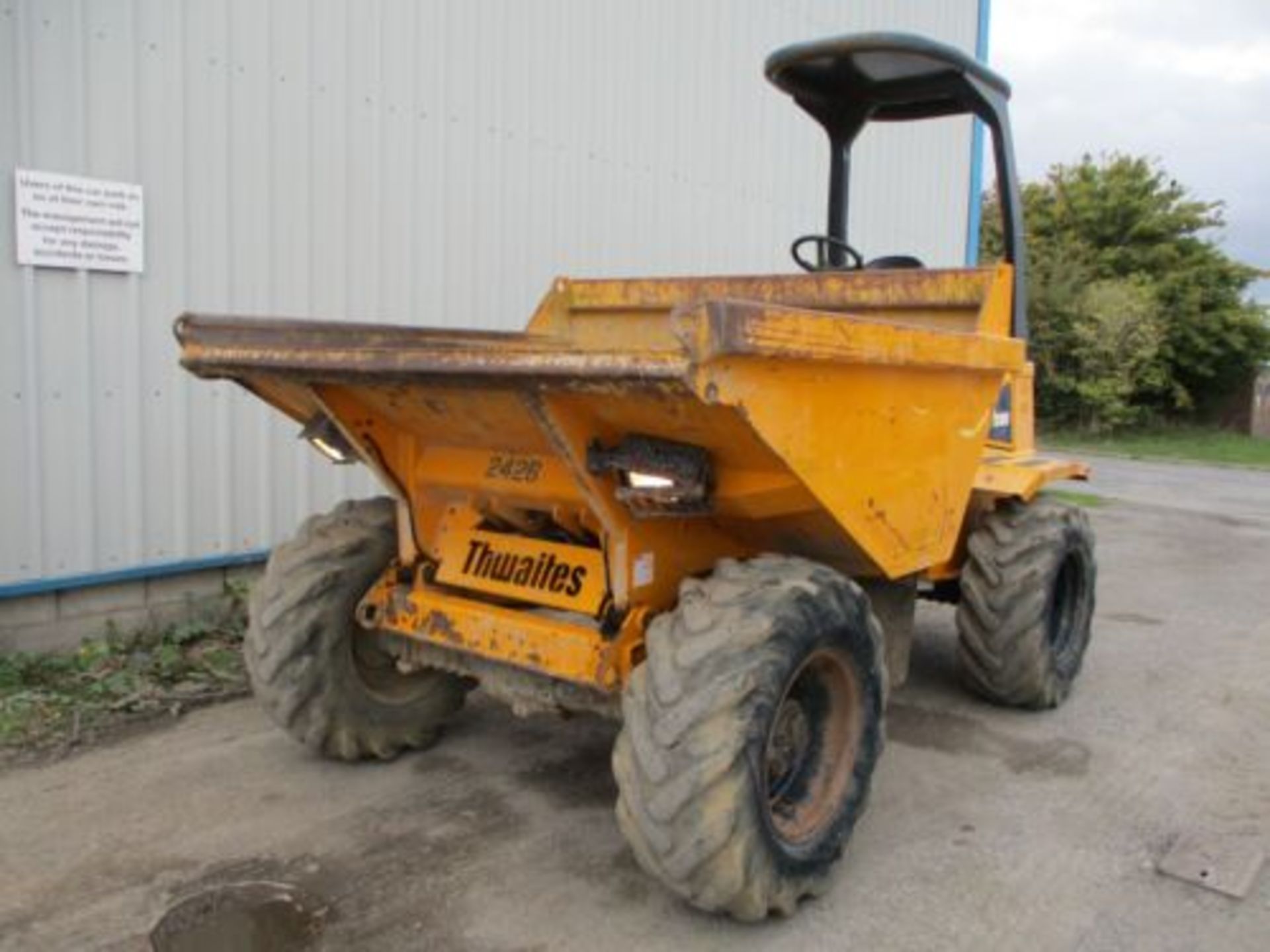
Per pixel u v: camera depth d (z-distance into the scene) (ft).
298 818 11.85
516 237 21.80
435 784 12.80
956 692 16.81
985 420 12.91
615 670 10.41
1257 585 26.11
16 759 13.19
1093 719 15.79
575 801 12.44
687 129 25.22
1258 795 13.21
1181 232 93.61
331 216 18.85
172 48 16.65
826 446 9.73
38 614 16.28
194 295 17.29
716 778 8.85
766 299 14.98
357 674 12.90
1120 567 27.96
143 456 17.02
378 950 9.44
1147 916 10.33
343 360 9.91
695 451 9.50
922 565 11.97
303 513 19.17
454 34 20.27
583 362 8.39
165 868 10.73
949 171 35.47
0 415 15.52
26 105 15.29
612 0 23.11
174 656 16.48
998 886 10.83
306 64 18.24
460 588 12.03
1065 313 82.99
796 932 9.90
